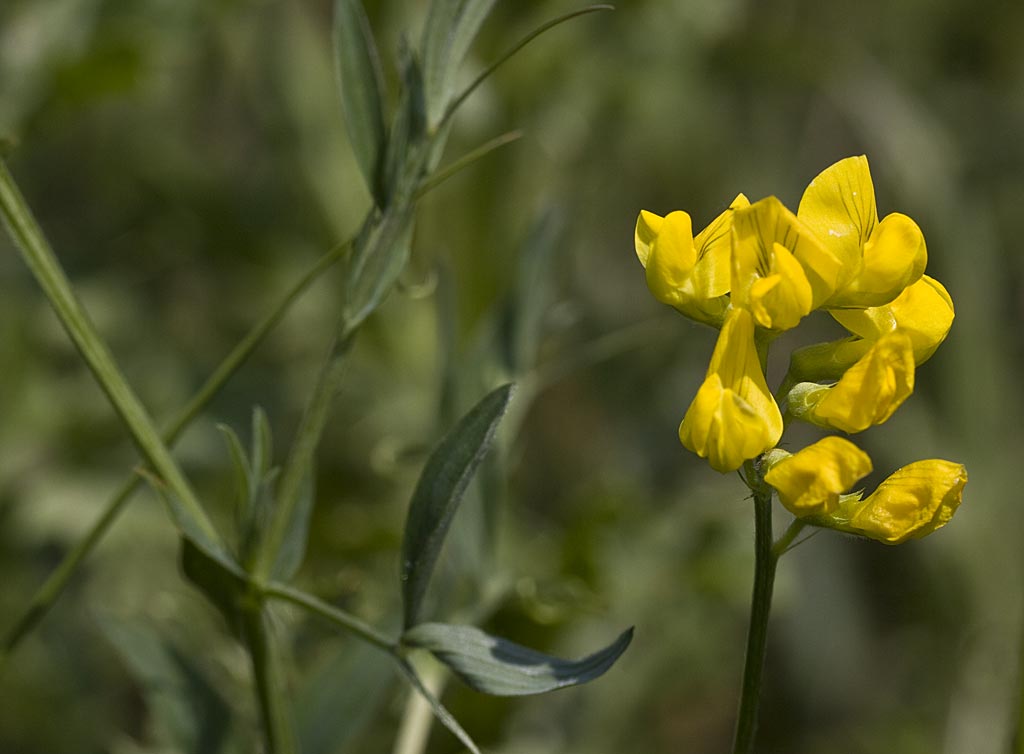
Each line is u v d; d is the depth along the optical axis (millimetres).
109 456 726
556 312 541
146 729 689
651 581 670
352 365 737
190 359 772
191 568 435
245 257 804
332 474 720
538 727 650
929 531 407
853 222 410
